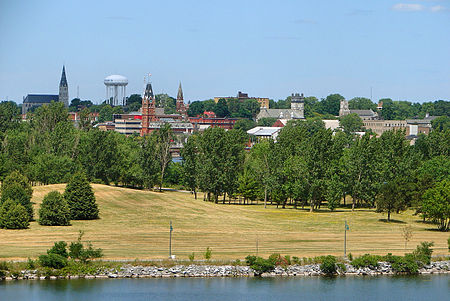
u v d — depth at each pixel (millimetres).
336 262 145125
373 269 144750
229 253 150250
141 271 137000
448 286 135625
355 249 157875
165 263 139625
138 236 173000
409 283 138000
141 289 128375
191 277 137250
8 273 132625
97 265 137500
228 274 138625
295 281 136750
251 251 153000
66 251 143375
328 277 140875
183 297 124250
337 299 125125
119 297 123375
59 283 131125
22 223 178625
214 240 169375
